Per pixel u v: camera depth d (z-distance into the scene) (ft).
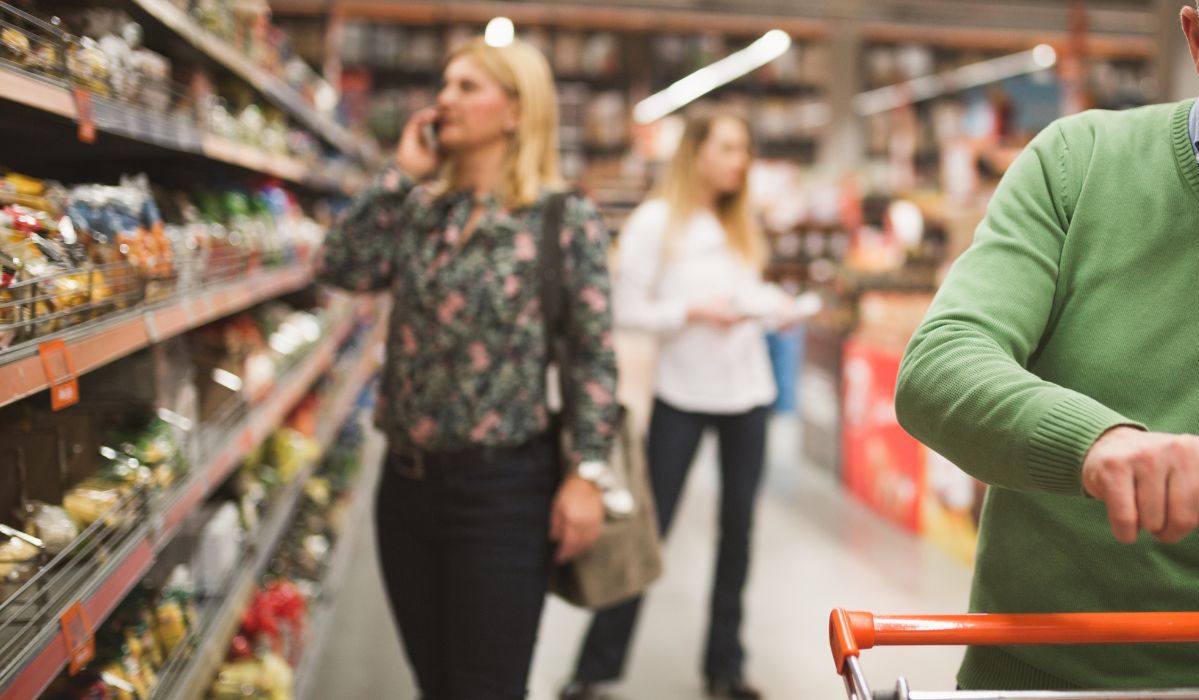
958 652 11.60
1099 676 3.50
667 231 10.59
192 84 8.32
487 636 6.42
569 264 6.66
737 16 37.11
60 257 4.90
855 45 38.14
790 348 31.94
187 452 7.07
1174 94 19.52
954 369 3.05
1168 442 2.53
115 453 5.91
